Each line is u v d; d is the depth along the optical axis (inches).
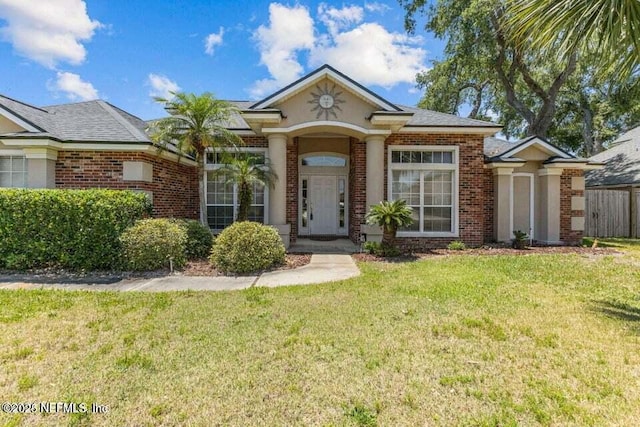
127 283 314.2
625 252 486.3
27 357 164.6
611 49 185.3
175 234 373.4
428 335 189.8
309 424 117.5
